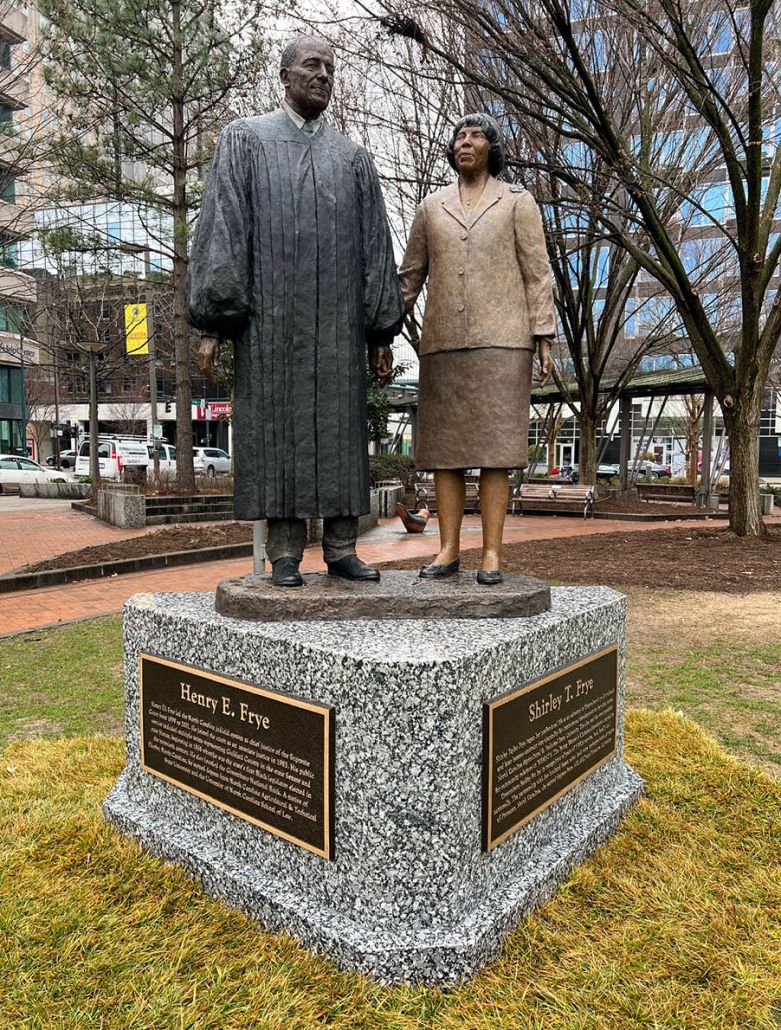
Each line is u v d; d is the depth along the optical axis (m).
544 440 35.97
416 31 8.22
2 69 11.08
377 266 3.00
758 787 3.36
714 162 12.58
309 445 2.88
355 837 2.26
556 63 8.48
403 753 2.17
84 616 6.91
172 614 2.87
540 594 2.93
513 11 8.79
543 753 2.64
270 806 2.48
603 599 3.25
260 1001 2.06
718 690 4.74
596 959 2.24
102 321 21.47
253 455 2.89
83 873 2.71
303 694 2.38
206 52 13.72
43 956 2.25
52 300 20.58
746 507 11.22
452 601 2.79
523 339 3.05
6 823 3.09
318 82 2.80
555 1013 2.04
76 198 13.88
